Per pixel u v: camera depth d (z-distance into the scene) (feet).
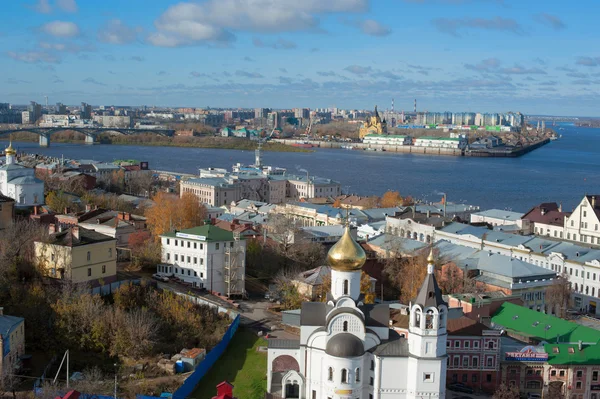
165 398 335.26
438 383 333.01
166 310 453.58
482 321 462.19
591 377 399.24
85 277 467.93
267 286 579.48
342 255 346.13
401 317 434.30
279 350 364.17
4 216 552.00
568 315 577.02
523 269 558.97
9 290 431.84
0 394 327.67
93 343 400.67
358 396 341.41
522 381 401.29
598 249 650.84
